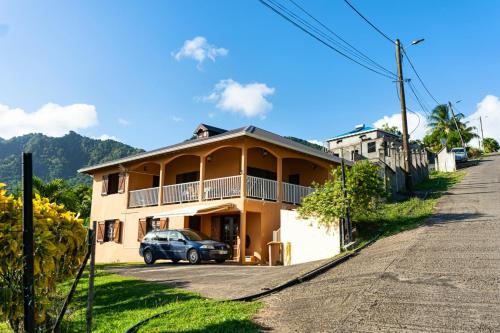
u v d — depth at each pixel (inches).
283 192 850.8
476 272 322.3
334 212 549.0
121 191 1050.7
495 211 587.8
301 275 395.2
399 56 1005.8
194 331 250.8
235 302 323.6
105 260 1043.3
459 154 1849.2
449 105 2425.0
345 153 1530.5
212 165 954.7
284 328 250.8
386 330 232.2
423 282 313.1
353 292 311.7
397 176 987.9
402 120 1000.2
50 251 196.5
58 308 227.1
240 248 754.8
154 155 946.7
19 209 203.0
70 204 919.7
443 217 588.7
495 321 230.5
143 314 299.9
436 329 227.6
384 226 590.2
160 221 911.7
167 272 546.6
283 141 882.1
